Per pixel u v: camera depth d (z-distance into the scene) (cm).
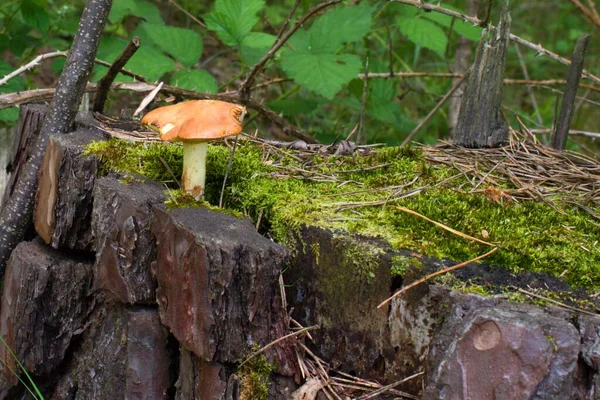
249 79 370
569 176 275
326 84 336
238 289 197
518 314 168
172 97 345
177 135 205
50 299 254
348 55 349
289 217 226
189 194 224
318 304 223
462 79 404
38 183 268
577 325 173
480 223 221
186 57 368
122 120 320
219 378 204
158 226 211
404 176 263
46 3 457
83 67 270
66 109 274
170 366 229
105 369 237
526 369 160
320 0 508
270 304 205
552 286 191
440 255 199
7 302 258
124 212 216
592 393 165
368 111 416
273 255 198
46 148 260
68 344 260
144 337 225
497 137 307
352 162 281
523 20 777
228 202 250
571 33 693
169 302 208
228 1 369
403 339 203
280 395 212
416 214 223
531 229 222
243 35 363
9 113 373
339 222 222
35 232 292
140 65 354
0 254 279
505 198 247
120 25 471
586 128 618
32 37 421
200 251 192
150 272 221
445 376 168
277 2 665
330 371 223
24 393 275
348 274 212
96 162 244
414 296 198
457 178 266
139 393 227
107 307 246
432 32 381
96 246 228
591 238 220
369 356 214
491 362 163
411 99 588
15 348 255
